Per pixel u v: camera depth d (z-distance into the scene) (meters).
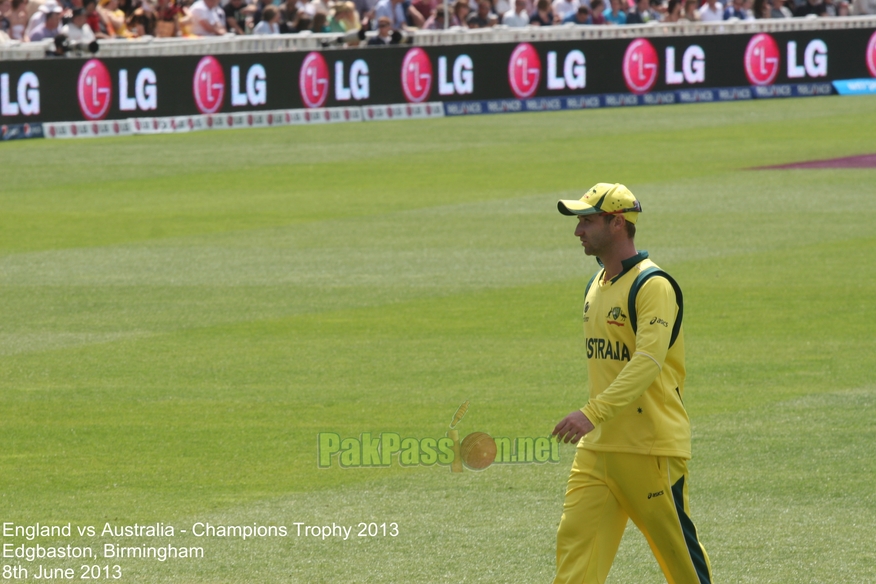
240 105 82.94
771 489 22.56
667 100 96.62
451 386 29.27
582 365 31.05
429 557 19.56
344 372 30.55
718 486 22.73
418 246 46.75
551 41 92.50
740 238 47.34
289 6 92.25
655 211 53.16
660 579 18.84
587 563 15.88
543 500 22.20
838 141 74.62
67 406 27.98
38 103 76.25
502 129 81.81
